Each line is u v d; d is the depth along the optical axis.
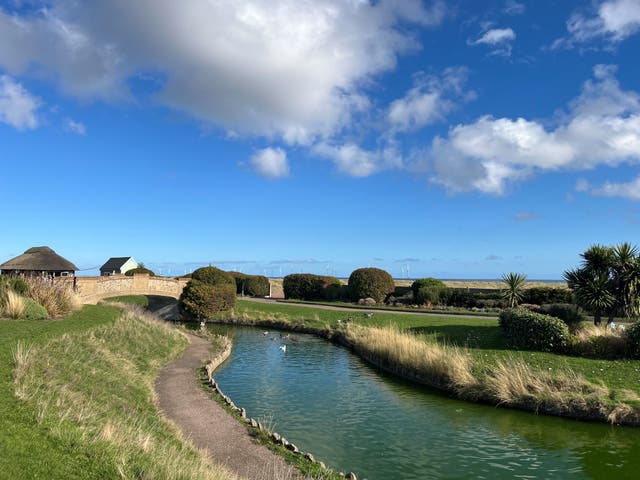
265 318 38.28
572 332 20.56
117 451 7.94
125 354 17.73
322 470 9.81
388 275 47.59
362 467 10.88
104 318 22.11
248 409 15.26
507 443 12.43
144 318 27.00
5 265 39.81
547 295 36.09
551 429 13.46
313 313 38.09
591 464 11.15
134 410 11.70
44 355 12.29
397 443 12.38
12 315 18.02
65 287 23.88
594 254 22.44
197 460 9.23
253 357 24.64
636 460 11.35
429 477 10.42
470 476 10.50
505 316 21.03
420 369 19.14
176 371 18.73
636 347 17.42
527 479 10.37
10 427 7.47
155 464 7.93
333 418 14.43
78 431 8.16
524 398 15.20
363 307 41.44
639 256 21.95
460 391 16.69
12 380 9.83
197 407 13.85
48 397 9.45
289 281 53.75
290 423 13.92
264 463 9.97
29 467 6.38
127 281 42.53
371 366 22.39
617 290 22.23
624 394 14.30
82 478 6.64
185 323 39.19
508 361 17.61
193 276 43.19
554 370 16.52
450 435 13.00
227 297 41.22
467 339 21.92
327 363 23.11
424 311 37.19
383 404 15.96
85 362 13.61
